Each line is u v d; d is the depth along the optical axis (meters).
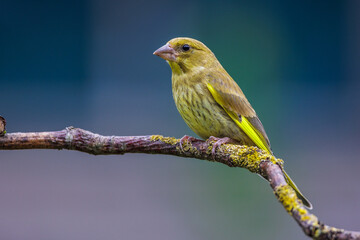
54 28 17.48
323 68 17.11
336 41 17.20
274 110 12.44
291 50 16.72
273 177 4.91
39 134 5.45
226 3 15.30
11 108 15.20
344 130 14.46
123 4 17.45
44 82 17.30
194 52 6.81
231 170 10.09
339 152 13.36
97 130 14.68
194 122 6.75
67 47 17.47
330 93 16.78
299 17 16.94
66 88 17.11
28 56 17.39
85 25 17.48
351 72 17.08
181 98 6.75
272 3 16.12
